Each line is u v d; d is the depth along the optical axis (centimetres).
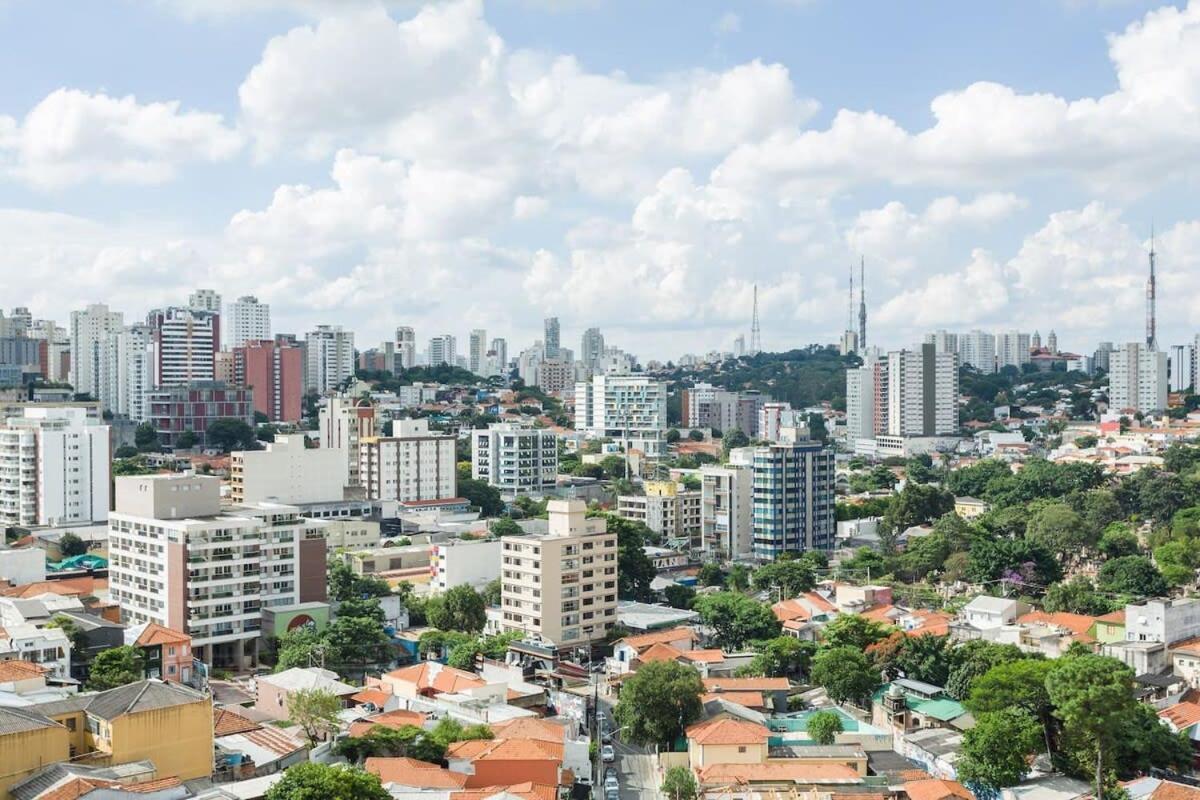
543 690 18912
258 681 18212
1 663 14975
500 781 14238
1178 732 15762
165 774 12762
